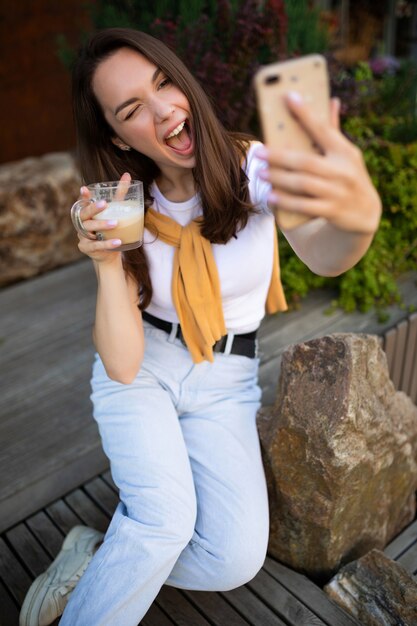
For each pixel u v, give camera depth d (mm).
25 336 2842
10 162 4141
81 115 1348
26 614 1448
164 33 2510
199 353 1479
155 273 1431
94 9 2877
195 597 1548
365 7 4770
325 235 973
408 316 2510
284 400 1497
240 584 1396
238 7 2650
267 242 1431
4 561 1727
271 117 724
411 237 2844
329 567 1604
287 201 736
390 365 2336
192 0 2574
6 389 2449
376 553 1511
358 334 1503
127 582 1254
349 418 1402
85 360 2621
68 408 2305
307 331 2537
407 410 1648
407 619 1383
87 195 1175
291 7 2785
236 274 1418
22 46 3957
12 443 2125
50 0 3979
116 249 1207
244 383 1588
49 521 1861
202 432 1501
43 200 3510
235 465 1444
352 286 2629
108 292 1313
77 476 1996
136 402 1463
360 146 2688
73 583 1483
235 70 2588
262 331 2570
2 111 4000
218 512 1390
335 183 718
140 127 1245
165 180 1431
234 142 1390
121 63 1204
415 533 1794
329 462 1417
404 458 1651
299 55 2617
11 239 3430
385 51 4977
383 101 3100
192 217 1401
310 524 1537
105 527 1823
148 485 1347
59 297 3203
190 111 1241
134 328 1359
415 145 2717
